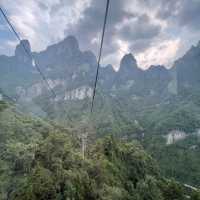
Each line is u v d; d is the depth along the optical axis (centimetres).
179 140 14862
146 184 4850
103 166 4231
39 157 3412
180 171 10362
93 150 5391
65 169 3048
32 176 2628
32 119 7406
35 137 6209
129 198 3838
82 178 3003
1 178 3672
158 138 14725
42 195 2394
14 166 4209
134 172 5725
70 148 3897
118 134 12875
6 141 5547
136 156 6438
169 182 6122
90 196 2925
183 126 15925
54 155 3353
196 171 10319
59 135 4122
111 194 3169
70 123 8744
